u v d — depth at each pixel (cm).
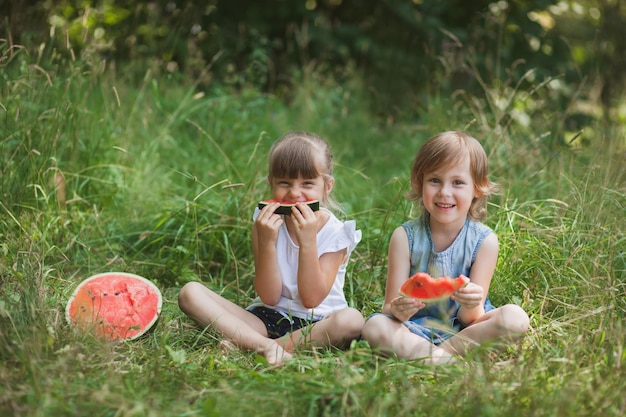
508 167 504
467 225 362
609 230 404
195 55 836
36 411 250
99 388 273
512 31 920
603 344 319
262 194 484
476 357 316
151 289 375
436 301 318
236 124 669
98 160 533
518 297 391
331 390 267
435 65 906
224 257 464
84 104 548
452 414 256
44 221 454
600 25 908
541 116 677
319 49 920
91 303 360
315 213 361
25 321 316
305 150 368
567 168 508
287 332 364
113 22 855
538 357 306
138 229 487
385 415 253
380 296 416
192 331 359
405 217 456
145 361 318
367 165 677
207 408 254
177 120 647
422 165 351
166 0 881
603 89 827
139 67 745
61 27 673
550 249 404
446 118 634
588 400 262
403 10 919
